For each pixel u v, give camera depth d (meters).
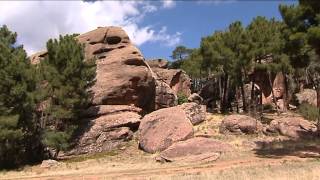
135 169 33.25
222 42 56.88
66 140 41.91
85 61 45.34
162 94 54.03
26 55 42.41
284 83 62.28
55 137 41.25
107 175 30.36
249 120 45.19
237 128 44.53
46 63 44.62
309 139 42.19
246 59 54.28
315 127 46.47
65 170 35.56
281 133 44.22
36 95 41.56
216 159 34.12
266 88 67.94
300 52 34.50
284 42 35.09
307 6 32.91
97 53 51.34
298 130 44.25
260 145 39.25
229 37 56.34
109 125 44.62
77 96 43.50
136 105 49.16
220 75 62.50
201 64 61.88
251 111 57.66
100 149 43.28
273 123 45.44
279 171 23.55
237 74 55.72
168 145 40.31
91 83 45.50
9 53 40.47
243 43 55.25
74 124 44.75
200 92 74.88
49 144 41.22
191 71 70.94
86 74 44.53
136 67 49.56
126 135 44.34
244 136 43.84
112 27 52.69
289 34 33.94
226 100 61.62
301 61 35.44
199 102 62.81
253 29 56.62
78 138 43.78
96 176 30.23
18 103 40.16
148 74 50.16
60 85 43.25
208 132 45.06
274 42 53.25
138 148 42.75
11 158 40.28
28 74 41.00
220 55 56.19
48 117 44.03
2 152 39.38
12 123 38.38
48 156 42.72
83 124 45.09
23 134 39.91
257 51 53.78
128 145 43.59
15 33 43.19
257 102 65.12
